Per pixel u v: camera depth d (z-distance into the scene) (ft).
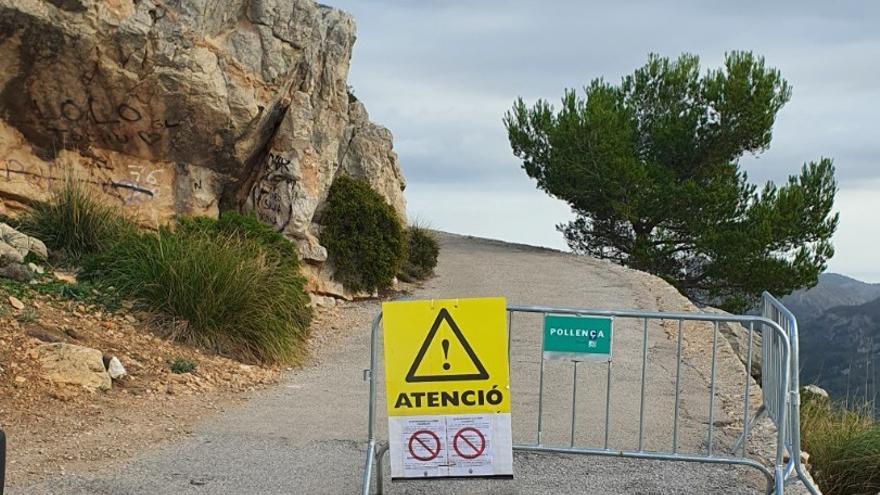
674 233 104.17
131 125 46.39
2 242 37.70
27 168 44.19
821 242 98.37
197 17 46.26
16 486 20.95
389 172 71.92
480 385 20.49
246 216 48.83
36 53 42.34
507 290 70.49
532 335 50.57
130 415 28.04
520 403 34.35
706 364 43.86
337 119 57.36
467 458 20.40
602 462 25.79
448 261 86.53
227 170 51.01
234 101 48.39
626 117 105.50
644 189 99.76
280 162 53.11
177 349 35.53
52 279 38.01
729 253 95.66
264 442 26.68
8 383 27.91
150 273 38.06
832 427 36.06
